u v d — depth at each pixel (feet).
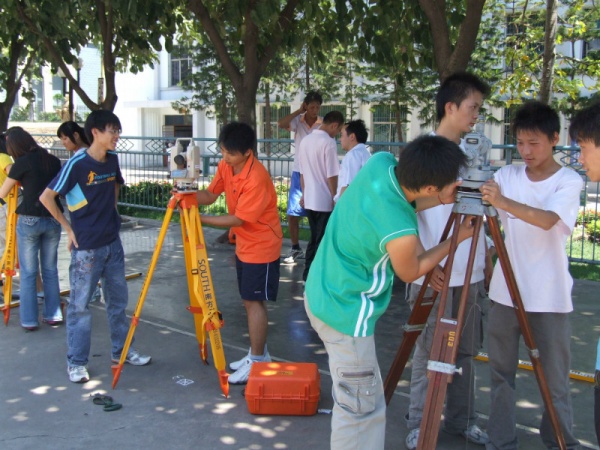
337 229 9.38
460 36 19.53
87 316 14.56
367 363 9.39
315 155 21.44
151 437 12.16
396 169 8.81
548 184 10.27
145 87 95.76
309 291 9.62
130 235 32.96
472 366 11.65
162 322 18.88
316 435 12.25
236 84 28.22
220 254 28.30
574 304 21.20
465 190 8.87
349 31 26.14
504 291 10.63
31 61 42.34
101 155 14.37
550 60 26.73
